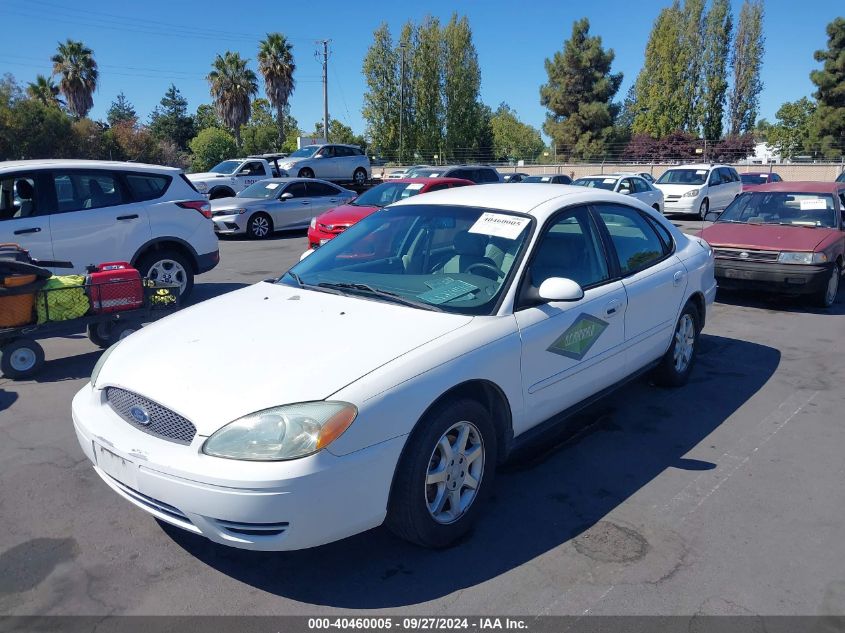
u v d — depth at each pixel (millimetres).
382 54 54875
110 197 7984
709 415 5094
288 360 3107
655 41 60406
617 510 3725
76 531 3488
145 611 2885
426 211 4516
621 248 4727
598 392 4445
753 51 60656
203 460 2756
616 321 4375
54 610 2889
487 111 80938
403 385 3000
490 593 3006
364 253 4367
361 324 3430
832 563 3236
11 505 3742
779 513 3697
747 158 57500
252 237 16625
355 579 3107
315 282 4133
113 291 6199
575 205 4430
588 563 3225
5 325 5730
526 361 3645
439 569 3182
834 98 50438
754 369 6223
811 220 9266
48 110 35406
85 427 3207
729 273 8750
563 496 3875
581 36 57125
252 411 2811
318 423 2770
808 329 7746
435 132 56344
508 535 3469
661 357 5270
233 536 2793
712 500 3834
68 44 45156
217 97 46094
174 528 3529
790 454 4441
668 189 21578
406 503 3076
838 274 9055
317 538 2805
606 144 57531
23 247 7293
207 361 3174
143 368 3221
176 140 81500
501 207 4277
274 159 25422
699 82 60031
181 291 8656
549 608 2908
